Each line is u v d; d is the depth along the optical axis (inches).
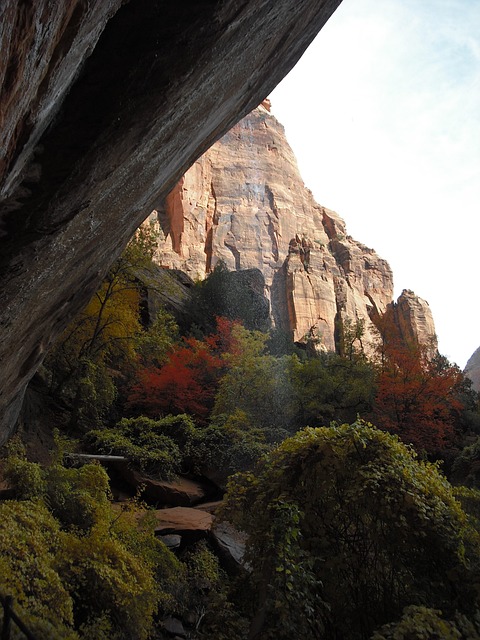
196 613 219.9
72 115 73.5
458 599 150.6
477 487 506.0
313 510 178.7
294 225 2960.1
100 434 438.0
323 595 164.1
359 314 2620.6
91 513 225.0
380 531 167.0
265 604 145.5
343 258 2940.5
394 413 731.4
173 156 135.6
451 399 848.3
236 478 200.5
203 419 597.3
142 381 610.9
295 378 637.9
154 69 76.6
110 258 191.0
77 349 561.6
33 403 425.1
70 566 170.2
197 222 2640.3
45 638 118.8
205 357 674.2
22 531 165.2
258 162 3117.6
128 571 185.6
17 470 219.8
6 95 44.5
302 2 129.7
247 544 177.5
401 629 122.5
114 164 88.4
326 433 184.2
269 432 511.2
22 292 100.0
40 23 42.4
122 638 163.3
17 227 81.4
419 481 170.6
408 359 829.8
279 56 172.2
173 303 971.3
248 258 2667.3
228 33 88.4
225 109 156.8
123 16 70.9
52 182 78.2
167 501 382.3
